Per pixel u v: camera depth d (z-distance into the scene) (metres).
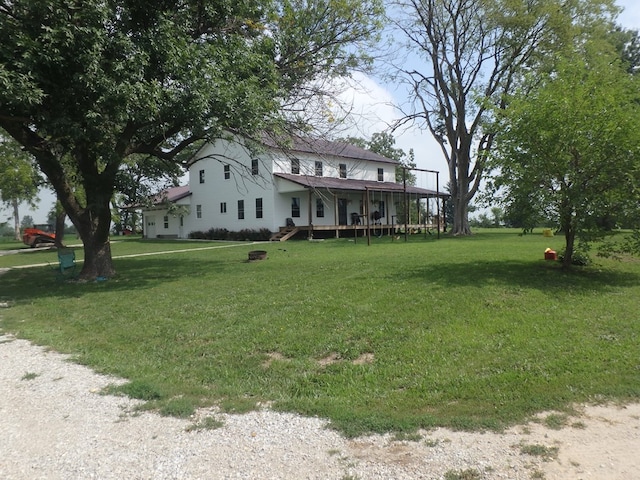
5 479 3.02
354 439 3.43
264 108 11.19
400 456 3.14
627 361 4.90
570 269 10.24
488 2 23.41
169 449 3.37
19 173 25.95
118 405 4.27
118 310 8.55
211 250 22.00
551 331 5.99
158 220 39.91
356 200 33.59
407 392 4.38
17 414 4.11
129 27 10.16
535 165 9.35
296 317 7.10
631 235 9.27
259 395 4.49
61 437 3.63
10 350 6.24
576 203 8.96
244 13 12.29
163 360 5.67
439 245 18.94
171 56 9.71
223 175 32.62
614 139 8.60
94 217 13.05
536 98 9.56
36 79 8.54
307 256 16.38
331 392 4.49
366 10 14.48
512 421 3.63
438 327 6.29
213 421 3.83
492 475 2.85
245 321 7.09
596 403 3.93
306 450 3.29
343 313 7.11
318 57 14.42
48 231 37.28
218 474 3.00
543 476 2.82
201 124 10.38
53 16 8.52
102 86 8.74
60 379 5.04
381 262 12.81
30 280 13.68
